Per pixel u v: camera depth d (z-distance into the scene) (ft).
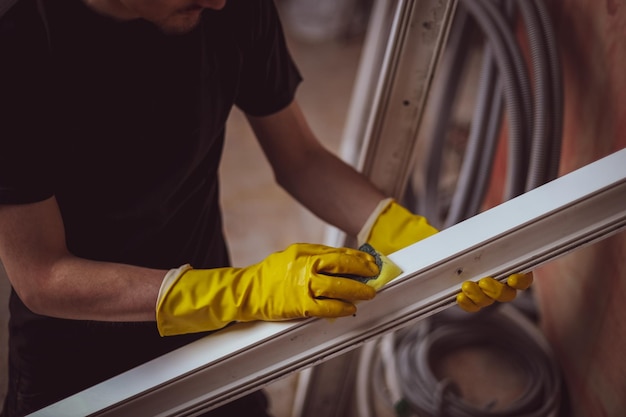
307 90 11.93
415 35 4.02
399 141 4.42
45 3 2.97
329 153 4.22
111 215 3.51
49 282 3.15
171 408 3.23
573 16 4.79
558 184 3.12
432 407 5.22
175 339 4.17
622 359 4.09
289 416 6.37
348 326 3.19
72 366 3.95
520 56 4.59
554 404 5.10
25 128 2.97
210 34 3.43
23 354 3.92
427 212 6.46
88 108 3.18
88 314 3.23
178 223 3.94
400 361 5.66
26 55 2.94
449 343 5.78
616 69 4.07
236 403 4.40
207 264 4.33
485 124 5.41
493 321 5.84
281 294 3.03
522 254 3.15
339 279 2.96
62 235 3.24
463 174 5.62
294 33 13.58
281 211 8.95
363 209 4.02
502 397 5.38
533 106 4.52
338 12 13.58
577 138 4.76
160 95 3.30
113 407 3.13
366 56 6.60
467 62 6.13
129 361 4.07
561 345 5.32
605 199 3.08
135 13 2.99
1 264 4.40
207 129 3.61
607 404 4.36
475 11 4.83
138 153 3.39
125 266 3.25
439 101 6.32
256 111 3.97
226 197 9.17
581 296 4.81
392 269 3.03
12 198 2.98
